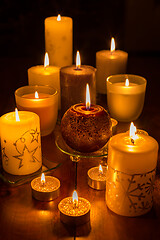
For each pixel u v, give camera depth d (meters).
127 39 1.91
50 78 0.80
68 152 0.62
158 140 0.74
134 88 0.76
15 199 0.59
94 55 1.18
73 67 0.78
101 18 1.98
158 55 1.89
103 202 0.58
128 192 0.54
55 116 0.74
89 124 0.59
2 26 1.94
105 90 0.92
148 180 0.54
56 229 0.53
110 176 0.55
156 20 1.85
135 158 0.52
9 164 0.62
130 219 0.55
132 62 1.13
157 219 0.55
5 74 1.05
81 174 0.64
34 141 0.61
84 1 1.96
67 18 0.92
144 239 0.52
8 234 0.53
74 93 0.75
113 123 0.74
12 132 0.60
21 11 1.93
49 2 1.94
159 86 0.98
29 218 0.55
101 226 0.54
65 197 0.59
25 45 1.97
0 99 0.91
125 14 1.87
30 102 0.70
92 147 0.61
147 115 0.84
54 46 0.90
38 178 0.61
